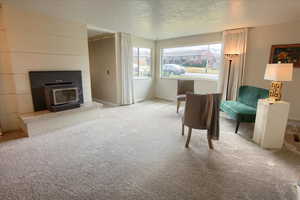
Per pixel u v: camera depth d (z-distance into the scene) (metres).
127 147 2.52
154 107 5.02
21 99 3.04
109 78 5.34
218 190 1.66
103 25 3.99
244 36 4.11
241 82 4.33
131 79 5.35
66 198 1.55
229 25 3.89
